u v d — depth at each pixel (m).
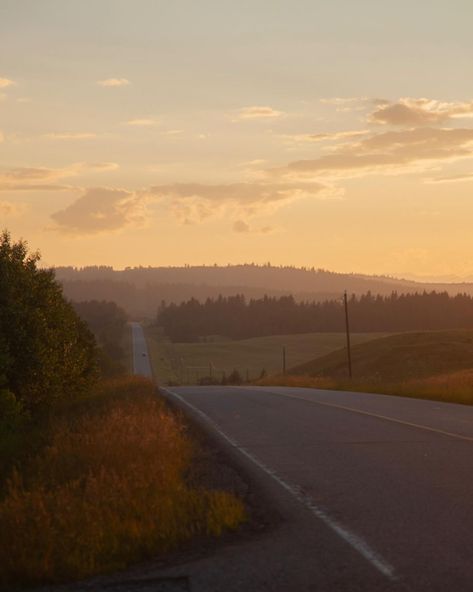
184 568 8.73
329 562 8.81
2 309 25.38
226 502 11.29
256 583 8.14
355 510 11.41
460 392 34.69
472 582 7.99
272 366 166.50
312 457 16.55
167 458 14.74
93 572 8.65
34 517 9.65
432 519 10.71
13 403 24.25
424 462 15.42
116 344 165.75
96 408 29.31
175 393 42.31
